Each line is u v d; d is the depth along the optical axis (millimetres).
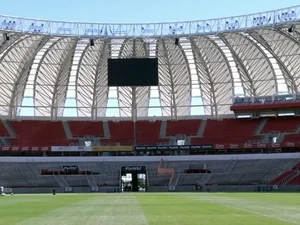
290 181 72812
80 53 77375
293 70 78438
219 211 25875
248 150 84562
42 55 77125
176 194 58781
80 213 25703
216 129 88312
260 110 87688
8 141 84188
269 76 82062
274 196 48406
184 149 83625
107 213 25344
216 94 86812
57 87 84375
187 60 80000
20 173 77312
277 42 72562
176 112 90000
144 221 20141
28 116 88875
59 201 41906
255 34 70688
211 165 80125
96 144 86188
